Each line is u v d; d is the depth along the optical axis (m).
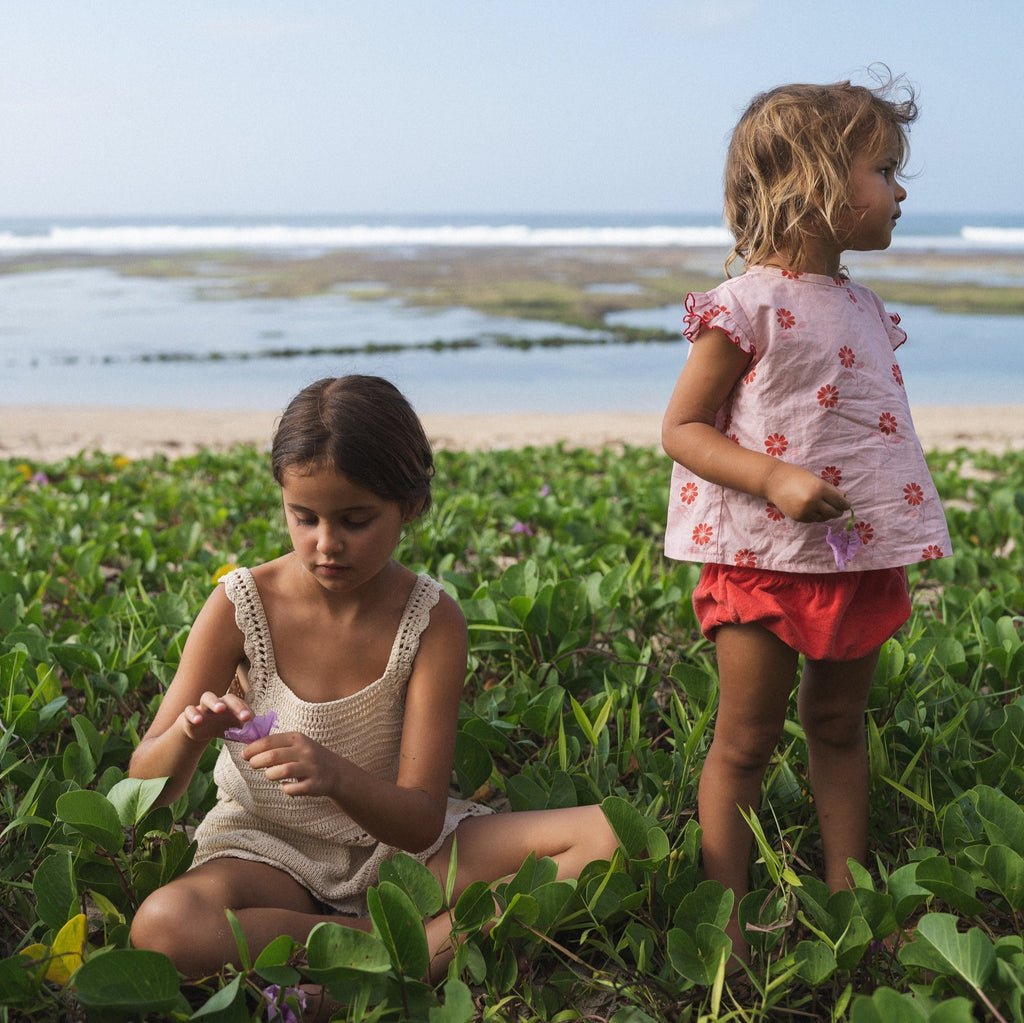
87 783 2.30
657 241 65.69
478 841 2.02
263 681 2.03
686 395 1.99
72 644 2.86
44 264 42.91
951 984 1.69
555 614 3.09
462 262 42.84
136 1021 1.65
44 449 9.09
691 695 2.58
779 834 2.20
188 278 35.22
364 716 2.01
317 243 64.56
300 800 1.98
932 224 103.25
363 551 1.84
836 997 1.75
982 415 12.16
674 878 1.94
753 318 1.94
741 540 1.94
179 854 1.92
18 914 1.99
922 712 2.54
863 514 1.92
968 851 1.92
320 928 1.64
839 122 1.93
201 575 3.94
